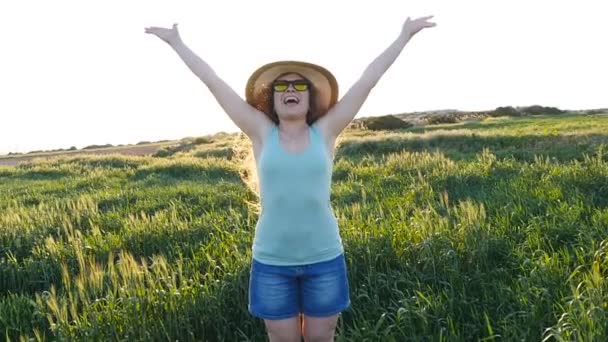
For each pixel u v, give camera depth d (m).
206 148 35.47
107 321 4.47
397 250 5.52
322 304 3.45
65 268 5.45
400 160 14.37
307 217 3.34
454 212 6.75
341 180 13.54
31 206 12.18
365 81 3.54
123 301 4.56
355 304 4.67
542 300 4.20
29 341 4.16
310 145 3.37
